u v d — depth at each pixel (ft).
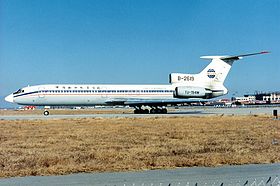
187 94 252.83
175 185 43.86
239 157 65.26
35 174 51.13
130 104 251.39
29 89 241.76
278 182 45.62
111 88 249.96
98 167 55.88
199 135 109.70
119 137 104.63
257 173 51.24
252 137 103.19
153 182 45.70
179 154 71.56
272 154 69.72
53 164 59.82
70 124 158.20
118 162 61.16
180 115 232.12
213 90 260.21
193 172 52.19
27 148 81.56
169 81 261.44
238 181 46.06
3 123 165.48
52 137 105.40
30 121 178.60
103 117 211.41
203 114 248.52
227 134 112.47
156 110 268.41
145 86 254.88
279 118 190.70
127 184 44.62
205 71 261.24
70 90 244.83
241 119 185.16
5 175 50.37
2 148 81.30
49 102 243.40
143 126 145.18
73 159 64.39
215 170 53.72
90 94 246.06
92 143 90.27
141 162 60.49
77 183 45.34
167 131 122.72
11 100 241.14
